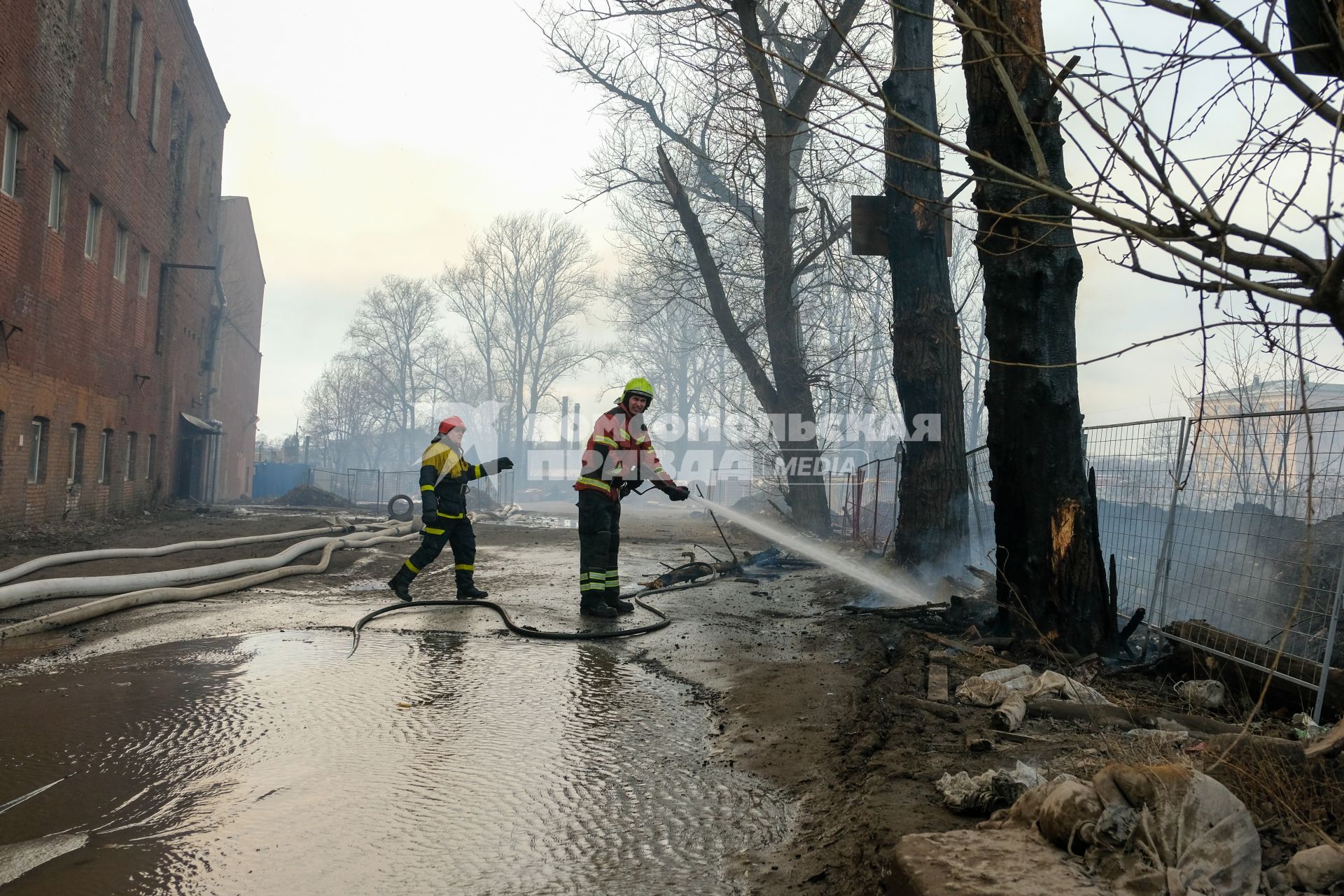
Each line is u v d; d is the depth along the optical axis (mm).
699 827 3453
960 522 10305
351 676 5781
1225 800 2484
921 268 10328
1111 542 7160
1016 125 5824
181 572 9289
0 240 13789
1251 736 3281
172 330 25953
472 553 8922
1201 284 2295
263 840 3293
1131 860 2391
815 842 3246
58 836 3311
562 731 4699
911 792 3430
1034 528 6070
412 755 4262
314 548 12469
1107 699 4805
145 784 3840
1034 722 4344
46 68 15289
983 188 6035
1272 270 2262
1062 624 5961
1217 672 5016
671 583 10266
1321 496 5008
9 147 14359
